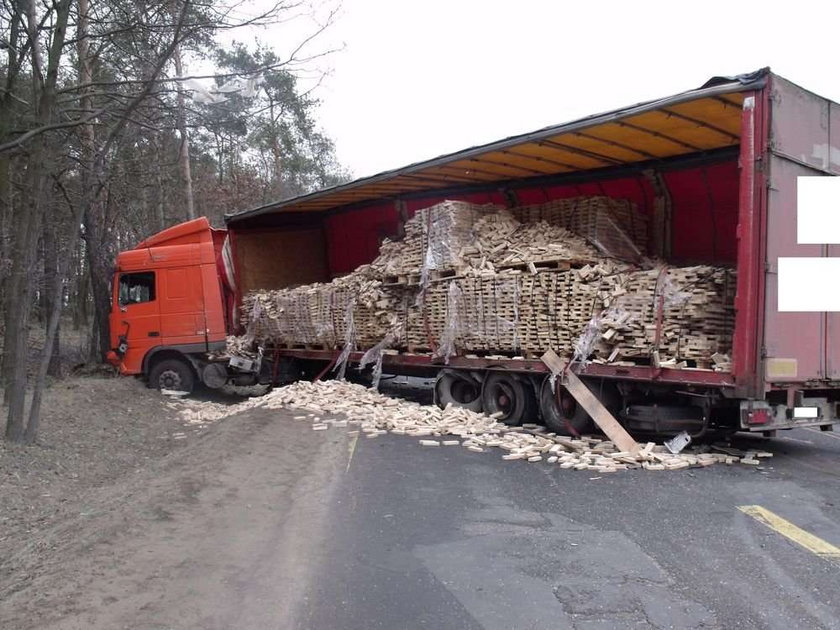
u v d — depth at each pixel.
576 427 8.62
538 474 6.90
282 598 3.97
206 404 12.83
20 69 9.12
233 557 4.60
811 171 7.08
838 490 6.23
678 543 4.84
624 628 3.59
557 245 8.79
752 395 6.64
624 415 8.20
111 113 8.54
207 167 26.47
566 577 4.26
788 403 7.16
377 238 14.12
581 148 9.11
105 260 16.36
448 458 7.64
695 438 8.20
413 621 3.69
